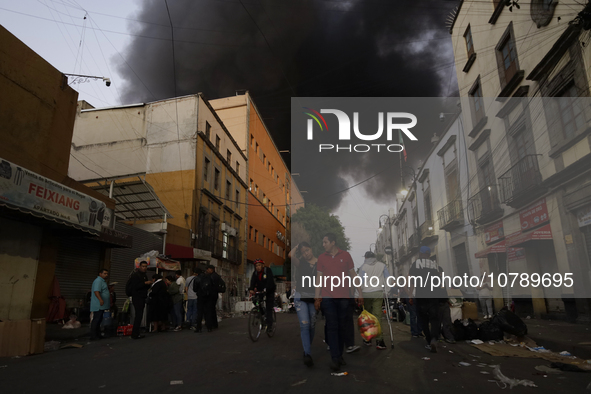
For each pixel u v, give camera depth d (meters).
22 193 7.47
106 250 12.94
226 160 27.45
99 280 8.48
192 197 21.31
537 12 10.99
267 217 40.22
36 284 9.42
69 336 8.58
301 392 3.62
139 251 15.39
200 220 22.41
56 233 10.11
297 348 6.54
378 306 6.52
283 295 25.81
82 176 22.62
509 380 4.03
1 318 8.38
